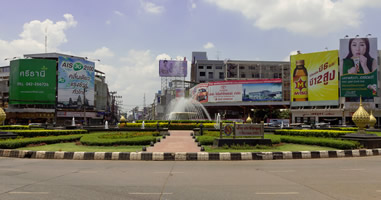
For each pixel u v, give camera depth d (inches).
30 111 2283.5
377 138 585.9
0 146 519.8
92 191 236.5
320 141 600.7
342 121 2027.6
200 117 1797.5
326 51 2066.9
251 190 241.4
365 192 234.1
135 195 224.1
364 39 1956.2
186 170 350.0
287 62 3203.7
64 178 293.4
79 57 2598.4
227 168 367.2
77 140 741.9
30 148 548.4
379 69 2048.5
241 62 3166.8
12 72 2315.5
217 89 2561.5
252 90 2439.7
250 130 579.8
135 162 428.5
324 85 2064.5
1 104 2453.2
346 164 405.4
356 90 1952.5
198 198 215.3
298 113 2206.0
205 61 3528.5
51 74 2316.7
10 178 292.4
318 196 221.3
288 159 468.4
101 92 2952.8
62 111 2352.4
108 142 590.2
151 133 799.7
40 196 219.1
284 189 245.1
